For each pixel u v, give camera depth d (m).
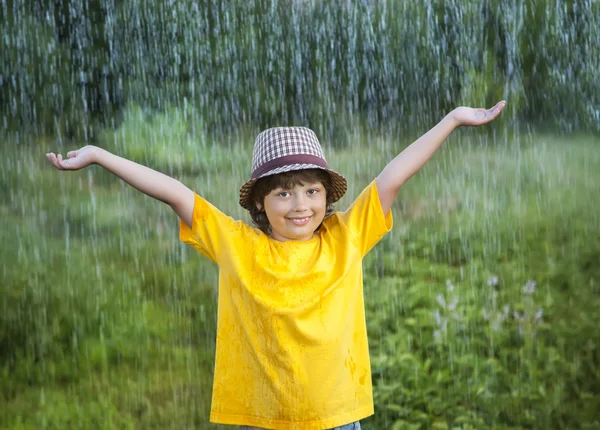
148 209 9.36
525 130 11.87
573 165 9.88
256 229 2.62
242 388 2.48
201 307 7.05
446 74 12.62
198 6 12.55
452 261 7.46
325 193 2.62
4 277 7.07
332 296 2.46
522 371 5.27
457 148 10.99
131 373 6.03
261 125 12.70
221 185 9.98
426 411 5.04
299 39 12.93
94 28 12.27
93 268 7.52
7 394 5.67
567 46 12.11
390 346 5.60
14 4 11.95
